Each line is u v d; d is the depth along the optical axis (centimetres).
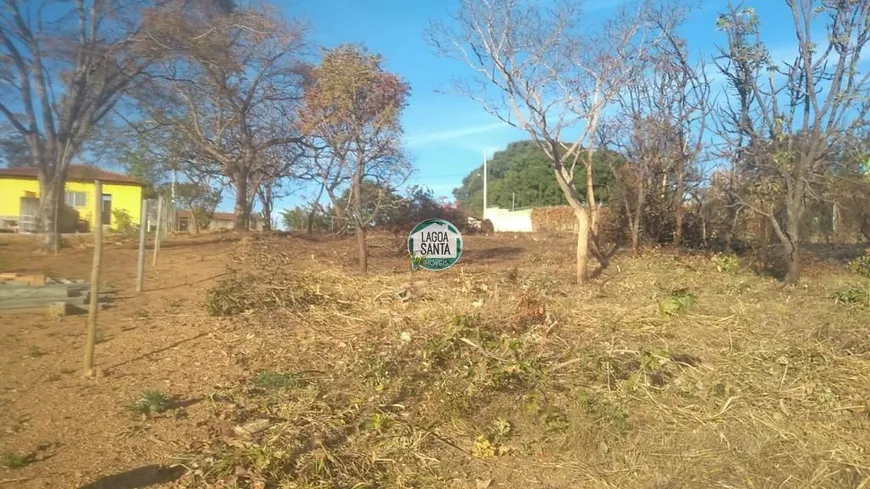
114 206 2795
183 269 1300
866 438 539
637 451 512
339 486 458
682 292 963
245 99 2089
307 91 1719
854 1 1069
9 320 842
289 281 1045
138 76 1675
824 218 2002
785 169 1148
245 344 757
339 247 1742
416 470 485
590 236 1526
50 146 1544
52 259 1409
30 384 609
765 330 807
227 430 522
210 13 1666
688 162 1561
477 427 548
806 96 1141
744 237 1678
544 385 605
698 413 570
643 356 656
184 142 2230
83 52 1505
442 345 693
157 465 464
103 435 507
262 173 2428
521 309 812
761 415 569
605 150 1686
